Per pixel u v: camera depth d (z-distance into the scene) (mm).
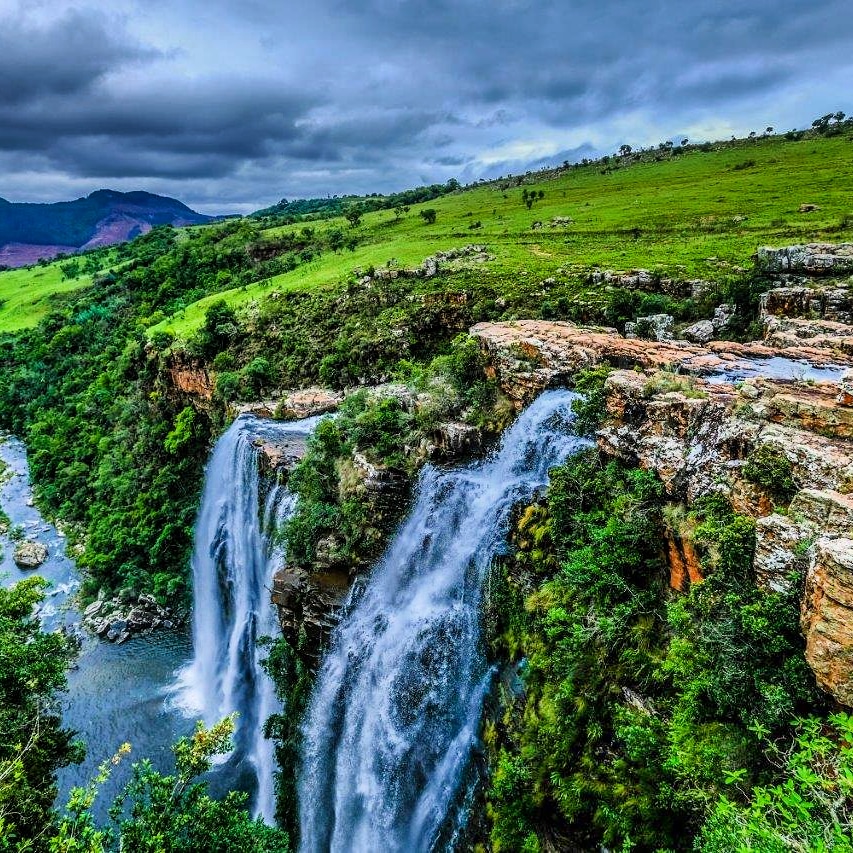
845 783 9055
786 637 13078
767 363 28469
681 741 14031
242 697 39625
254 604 42406
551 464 27109
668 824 14242
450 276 76062
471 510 28719
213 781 33719
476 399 34844
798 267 48906
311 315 75625
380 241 120625
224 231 153250
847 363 28203
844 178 105062
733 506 16938
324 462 35906
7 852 16875
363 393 43219
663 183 144250
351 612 30359
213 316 73875
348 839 26234
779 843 9445
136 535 57312
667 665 15484
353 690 28250
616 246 82000
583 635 19031
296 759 29531
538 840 17359
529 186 196875
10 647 22969
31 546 59719
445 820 21922
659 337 47781
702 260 63625
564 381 30828
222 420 63219
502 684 22594
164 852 15922
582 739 17703
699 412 19453
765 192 104375
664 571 18781
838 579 11445
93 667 44531
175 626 50281
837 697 11492
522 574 24391
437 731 24844
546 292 63312
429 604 28328
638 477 20344
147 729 38188
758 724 12047
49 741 22219
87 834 16703
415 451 34125
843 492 14320
